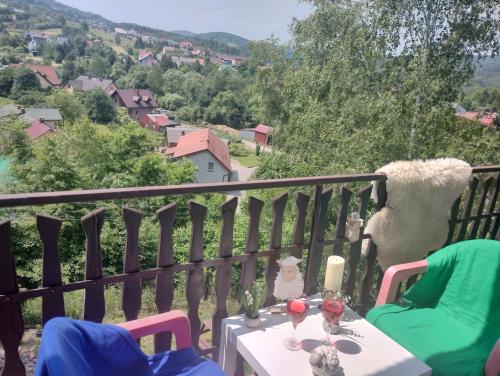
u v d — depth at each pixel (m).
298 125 12.46
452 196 2.58
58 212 11.32
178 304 5.95
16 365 1.56
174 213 1.76
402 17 9.70
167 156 36.56
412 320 2.11
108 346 1.24
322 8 12.96
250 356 1.64
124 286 1.74
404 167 2.44
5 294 1.46
